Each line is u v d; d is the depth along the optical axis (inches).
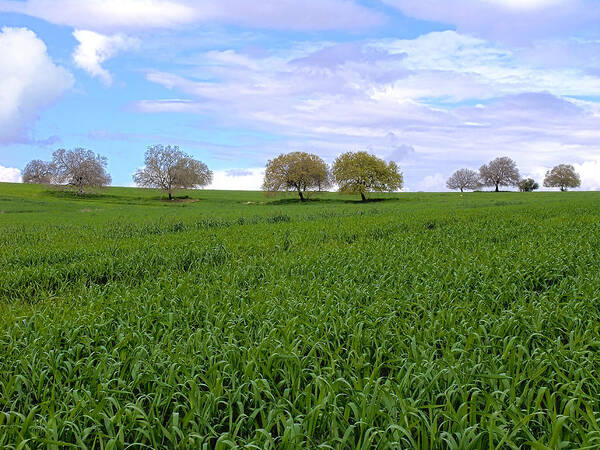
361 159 2743.6
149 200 2970.0
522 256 429.1
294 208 2000.5
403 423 148.1
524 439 142.2
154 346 215.9
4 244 709.9
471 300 300.2
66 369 198.7
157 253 531.2
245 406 177.8
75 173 3181.6
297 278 381.4
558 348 198.8
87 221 1205.7
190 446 143.6
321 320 245.0
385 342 214.8
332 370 182.5
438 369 183.0
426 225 874.1
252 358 191.2
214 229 877.2
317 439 153.7
